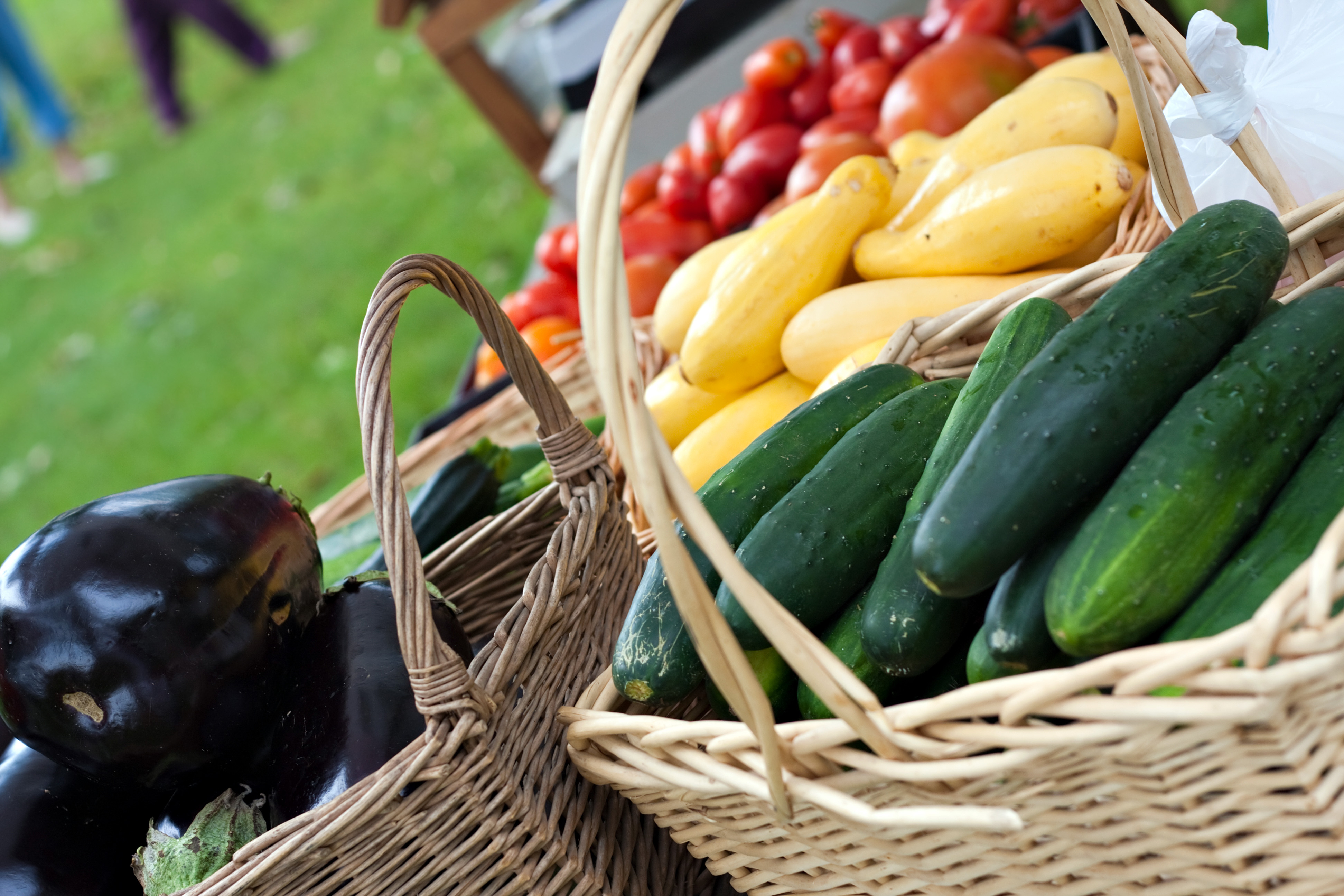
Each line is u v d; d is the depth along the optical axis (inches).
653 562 35.3
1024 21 79.6
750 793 27.9
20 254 261.4
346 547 57.7
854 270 53.6
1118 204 45.1
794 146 81.4
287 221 223.3
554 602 35.1
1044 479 25.8
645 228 82.9
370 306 31.7
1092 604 24.5
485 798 31.7
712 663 25.2
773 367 51.9
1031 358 33.7
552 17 104.0
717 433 51.1
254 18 320.8
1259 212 31.0
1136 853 25.1
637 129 106.8
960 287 47.4
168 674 33.7
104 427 187.8
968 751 24.9
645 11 24.8
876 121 78.4
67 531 35.1
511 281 160.9
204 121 294.4
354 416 163.6
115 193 275.1
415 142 231.1
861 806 25.9
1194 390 27.0
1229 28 34.2
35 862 35.8
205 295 209.9
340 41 306.3
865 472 33.8
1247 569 24.8
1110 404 26.4
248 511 37.7
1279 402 26.4
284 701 37.4
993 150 50.9
